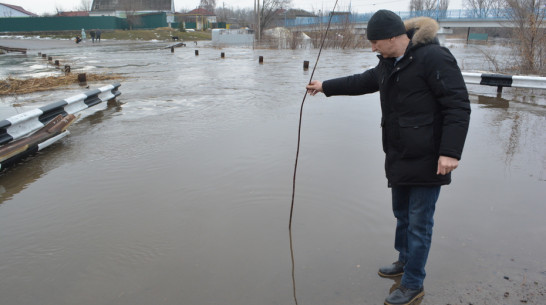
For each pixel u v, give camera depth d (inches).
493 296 94.3
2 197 155.8
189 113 293.1
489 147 203.2
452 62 83.4
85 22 2506.2
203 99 350.3
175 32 2647.6
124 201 149.7
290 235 123.7
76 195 156.0
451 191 151.9
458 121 82.4
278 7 2023.9
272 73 569.6
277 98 351.3
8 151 185.3
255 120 267.1
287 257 112.3
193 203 146.7
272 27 2158.0
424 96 86.4
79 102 281.6
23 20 2335.1
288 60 837.2
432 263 107.7
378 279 102.2
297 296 95.7
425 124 87.0
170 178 170.2
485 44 1843.0
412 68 85.9
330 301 93.9
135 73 577.3
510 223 127.5
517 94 356.5
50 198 154.0
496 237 119.6
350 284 100.2
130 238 124.0
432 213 92.7
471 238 119.3
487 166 177.2
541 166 175.9
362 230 125.9
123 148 212.8
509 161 182.9
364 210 138.9
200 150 205.8
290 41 1432.1
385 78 91.4
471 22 2049.7
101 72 598.5
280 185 160.6
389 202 144.7
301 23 2044.8
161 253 115.6
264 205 144.0
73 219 136.9
